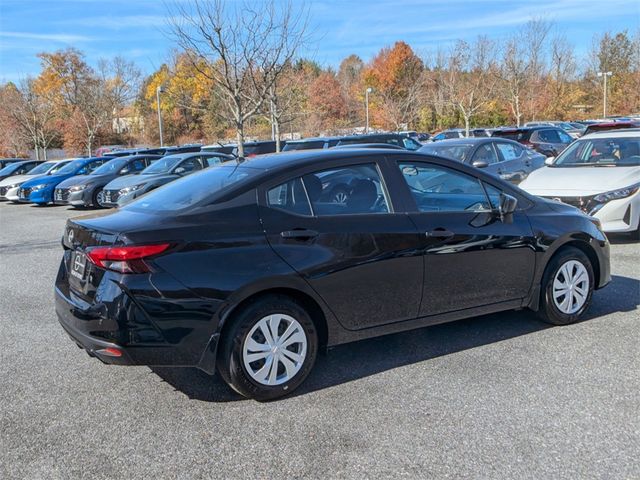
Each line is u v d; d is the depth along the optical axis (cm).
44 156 4378
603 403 362
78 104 4822
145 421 358
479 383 396
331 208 402
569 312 504
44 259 920
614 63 5378
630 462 298
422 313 435
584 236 505
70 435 343
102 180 1688
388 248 411
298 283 378
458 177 463
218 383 412
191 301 350
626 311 541
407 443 323
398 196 428
